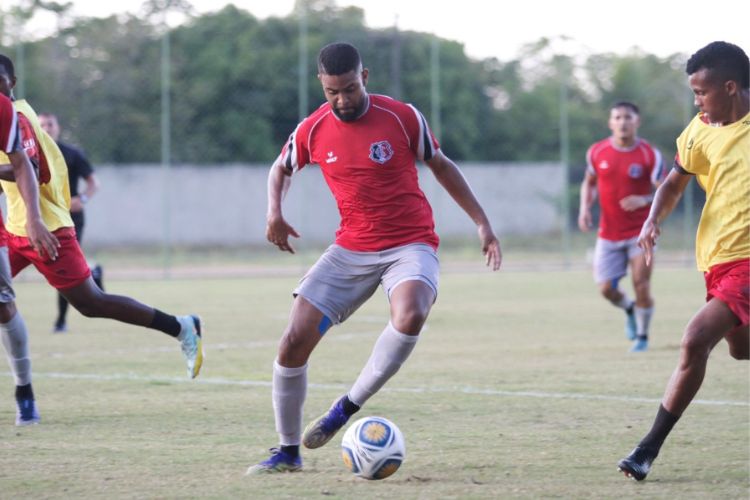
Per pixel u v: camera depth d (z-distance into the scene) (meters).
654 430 12.56
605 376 21.84
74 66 68.69
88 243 67.44
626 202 26.89
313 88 71.94
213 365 23.86
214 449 14.45
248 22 72.19
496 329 32.12
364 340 29.39
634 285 26.70
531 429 15.91
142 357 25.47
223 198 69.00
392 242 13.21
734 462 13.56
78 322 34.78
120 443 14.88
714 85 12.36
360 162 13.04
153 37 70.62
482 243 13.64
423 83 72.88
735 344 13.09
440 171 13.62
